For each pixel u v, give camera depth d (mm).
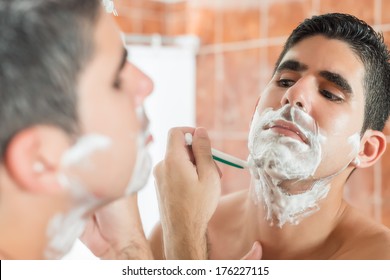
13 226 453
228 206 945
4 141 416
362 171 1616
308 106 759
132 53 2016
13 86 409
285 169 756
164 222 760
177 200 741
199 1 2150
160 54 2055
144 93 514
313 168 762
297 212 802
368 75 796
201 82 2146
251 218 861
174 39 2109
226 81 2061
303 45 805
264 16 1931
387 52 845
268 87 824
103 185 474
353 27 799
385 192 1556
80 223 501
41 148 427
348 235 804
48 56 414
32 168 428
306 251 813
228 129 2051
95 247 743
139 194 1905
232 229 897
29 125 418
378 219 1575
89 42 440
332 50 780
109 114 459
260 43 1942
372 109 820
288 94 768
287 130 755
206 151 759
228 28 2053
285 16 1861
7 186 435
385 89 842
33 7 414
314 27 808
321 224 811
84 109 442
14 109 411
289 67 805
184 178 738
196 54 2162
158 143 2041
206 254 840
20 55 408
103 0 503
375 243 772
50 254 494
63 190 454
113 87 467
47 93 417
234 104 2033
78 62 431
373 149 846
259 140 777
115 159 470
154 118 2045
